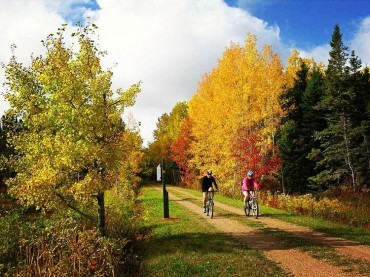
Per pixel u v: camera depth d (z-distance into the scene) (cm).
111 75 1181
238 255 1047
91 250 1024
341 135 3048
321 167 3512
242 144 2856
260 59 3409
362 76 3706
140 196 3444
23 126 1200
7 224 1377
